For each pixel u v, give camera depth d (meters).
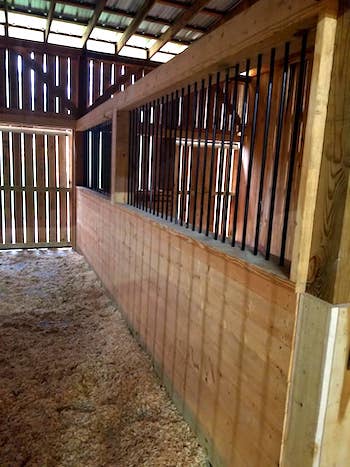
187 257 2.10
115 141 3.48
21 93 5.41
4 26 5.04
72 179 5.97
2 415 2.13
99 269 4.59
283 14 1.24
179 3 4.51
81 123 5.31
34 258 5.56
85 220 5.40
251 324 1.51
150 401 2.33
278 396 1.36
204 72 1.87
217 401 1.80
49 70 5.48
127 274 3.37
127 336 3.19
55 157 5.99
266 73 4.27
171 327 2.35
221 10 4.70
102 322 3.46
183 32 5.33
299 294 1.24
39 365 2.68
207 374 1.90
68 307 3.79
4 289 4.23
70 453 1.88
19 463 1.81
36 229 6.10
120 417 2.17
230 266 1.66
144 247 2.86
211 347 1.85
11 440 1.95
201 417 1.96
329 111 1.12
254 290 1.49
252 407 1.52
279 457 1.36
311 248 1.20
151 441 1.99
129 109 3.33
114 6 4.68
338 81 1.08
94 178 5.29
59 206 6.16
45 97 5.53
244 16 1.46
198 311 1.98
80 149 5.82
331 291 1.13
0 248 5.95
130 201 3.58
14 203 5.90
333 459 1.25
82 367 2.68
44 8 4.76
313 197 1.18
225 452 1.73
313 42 1.39
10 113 5.22
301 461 1.27
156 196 3.23
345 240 1.10
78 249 6.00
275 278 1.35
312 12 1.12
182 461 1.87
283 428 1.34
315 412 1.20
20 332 3.19
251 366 1.52
